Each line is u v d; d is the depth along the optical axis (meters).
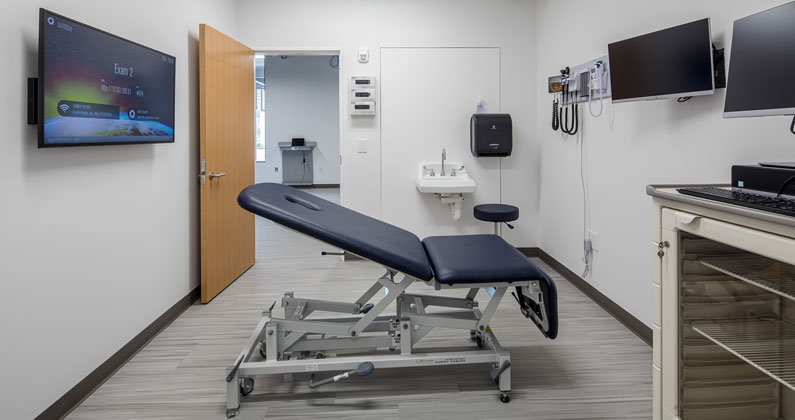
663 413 1.48
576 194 3.33
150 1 2.46
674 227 1.39
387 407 1.83
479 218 3.48
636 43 2.20
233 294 3.28
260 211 1.77
